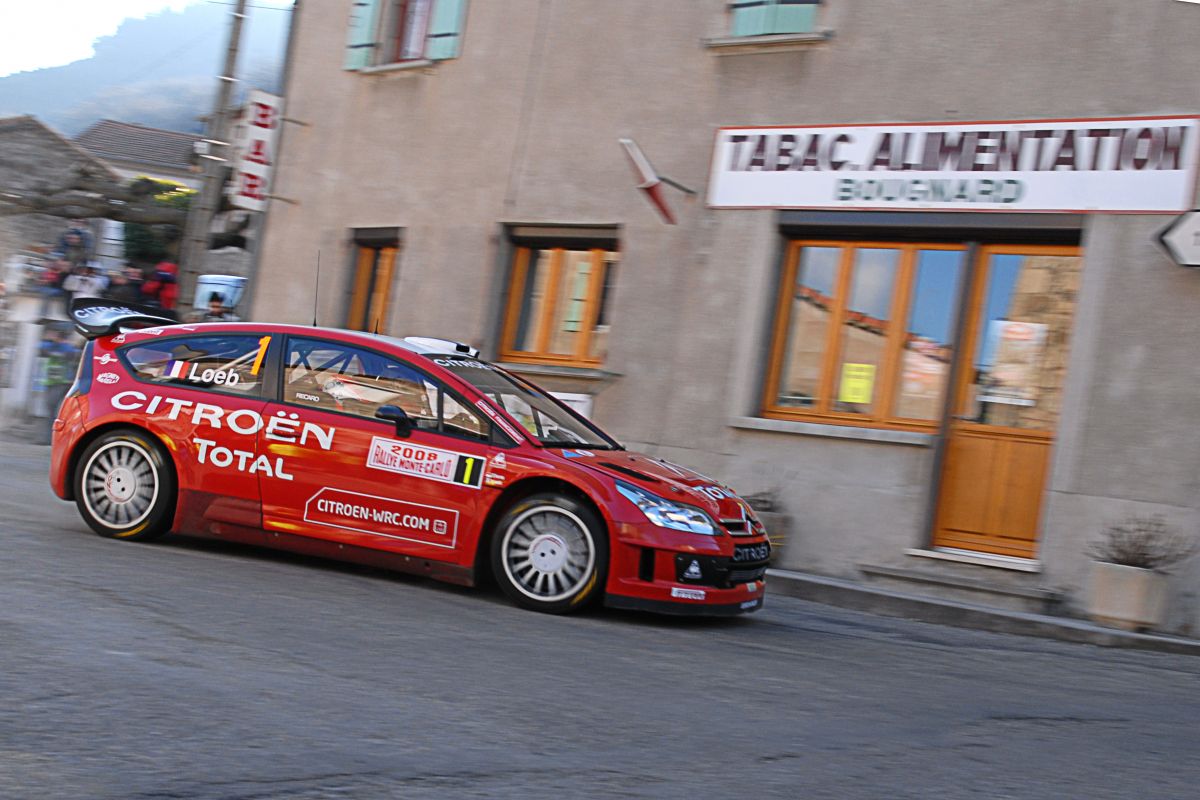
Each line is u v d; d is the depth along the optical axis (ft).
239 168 50.83
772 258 36.78
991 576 31.63
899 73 34.78
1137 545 28.73
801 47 36.65
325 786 12.40
